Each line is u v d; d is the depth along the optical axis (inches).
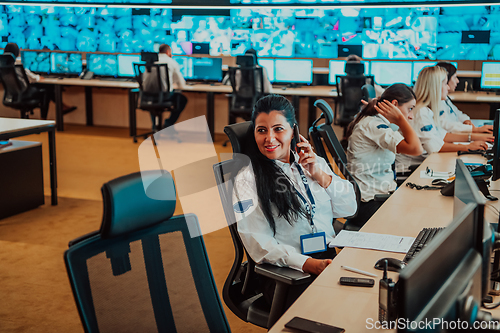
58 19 386.9
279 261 63.7
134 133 292.5
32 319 95.1
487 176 98.0
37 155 164.2
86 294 47.1
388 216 80.2
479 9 301.4
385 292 43.4
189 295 55.8
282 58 277.1
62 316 96.6
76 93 334.6
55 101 307.4
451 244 33.6
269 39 353.7
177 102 281.3
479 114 251.4
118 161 233.8
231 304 69.9
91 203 171.0
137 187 50.6
